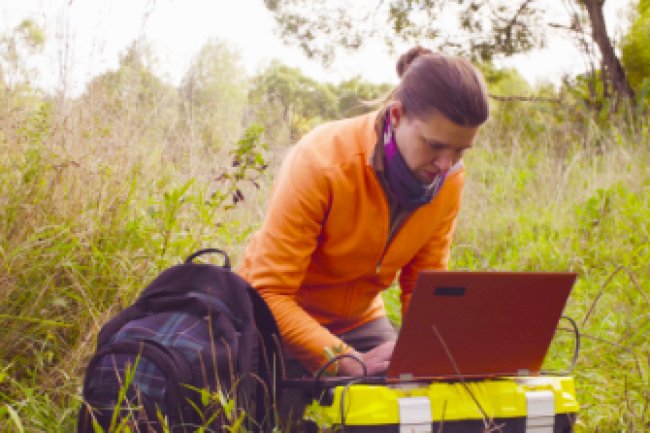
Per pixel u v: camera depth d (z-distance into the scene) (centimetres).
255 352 214
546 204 554
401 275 270
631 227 451
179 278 213
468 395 196
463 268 440
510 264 439
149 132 382
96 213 300
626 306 354
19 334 252
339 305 253
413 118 206
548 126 774
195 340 196
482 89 199
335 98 573
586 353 311
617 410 259
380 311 272
